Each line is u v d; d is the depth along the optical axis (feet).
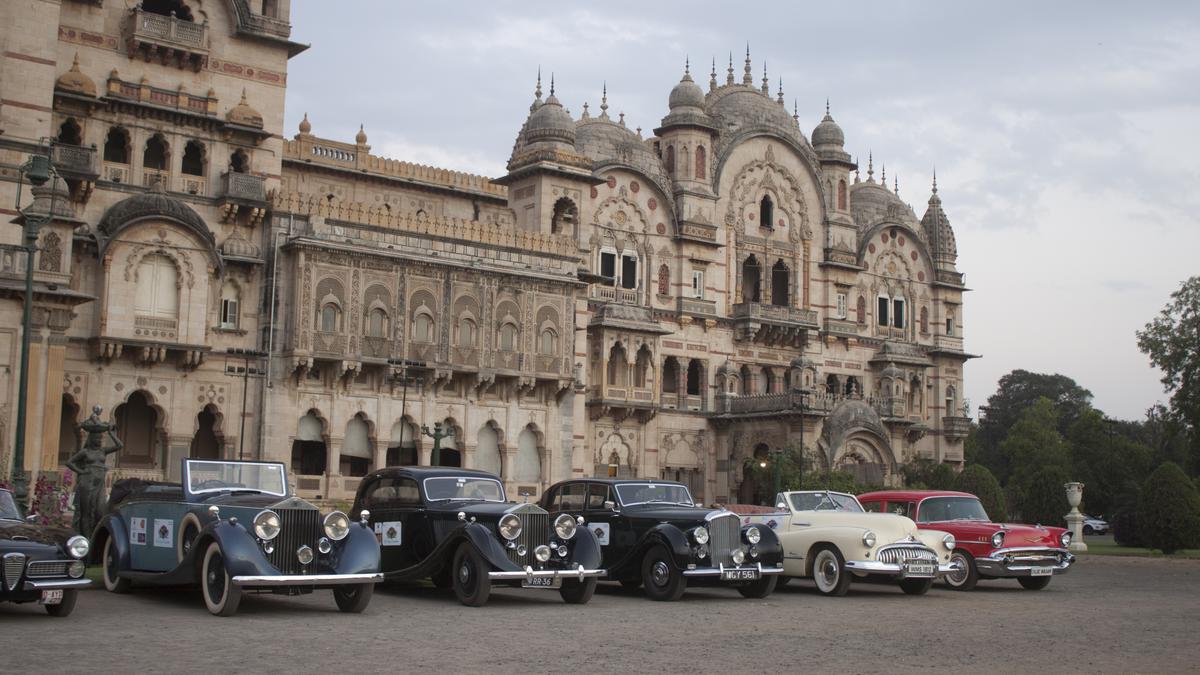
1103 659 59.67
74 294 140.67
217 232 173.27
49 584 64.34
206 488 76.18
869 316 282.15
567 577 81.46
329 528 71.72
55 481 136.98
